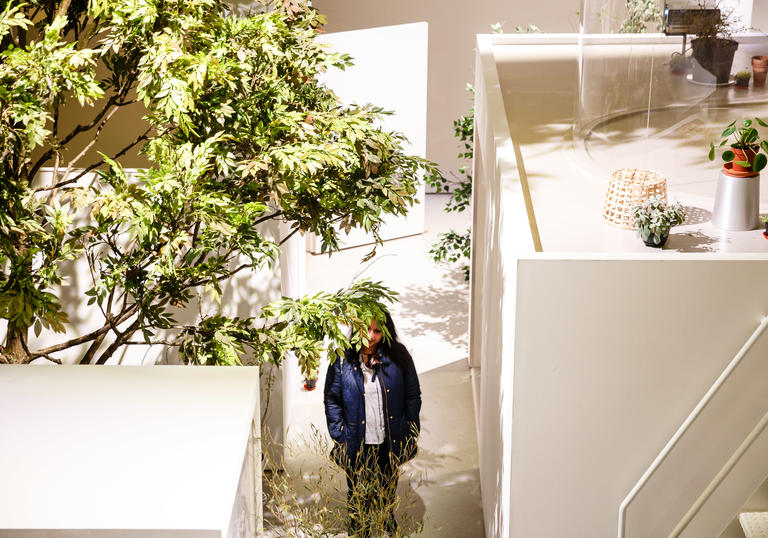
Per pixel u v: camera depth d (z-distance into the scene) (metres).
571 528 4.16
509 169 4.79
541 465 4.05
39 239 4.37
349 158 4.53
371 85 10.33
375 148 4.77
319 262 10.62
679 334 3.82
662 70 5.10
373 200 4.75
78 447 2.60
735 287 3.74
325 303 4.82
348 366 5.58
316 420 7.32
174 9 4.47
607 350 3.85
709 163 5.07
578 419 3.96
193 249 4.43
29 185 4.83
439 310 9.49
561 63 7.61
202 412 2.80
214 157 4.56
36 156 6.36
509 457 4.08
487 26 12.41
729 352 3.84
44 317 4.56
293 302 4.82
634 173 4.50
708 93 5.07
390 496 5.12
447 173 13.23
